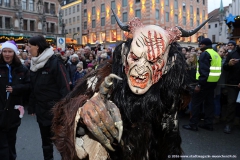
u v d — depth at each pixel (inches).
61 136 46.4
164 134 47.8
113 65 48.0
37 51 111.9
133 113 44.2
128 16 1523.1
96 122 39.2
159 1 1432.1
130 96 44.4
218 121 216.7
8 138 119.6
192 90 51.4
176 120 48.3
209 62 176.6
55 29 1660.9
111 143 41.9
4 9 1419.8
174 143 49.3
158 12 1432.1
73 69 257.3
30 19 1531.7
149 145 46.1
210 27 2124.8
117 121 40.1
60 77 111.6
